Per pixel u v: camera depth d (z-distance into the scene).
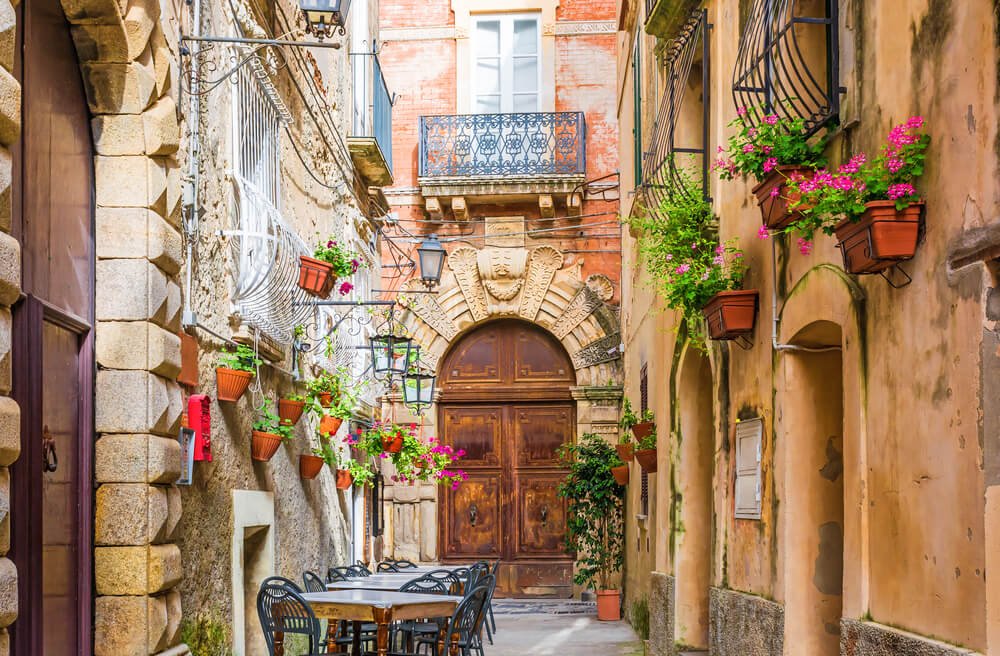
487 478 18.83
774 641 7.04
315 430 11.70
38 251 5.34
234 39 7.13
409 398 14.17
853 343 5.86
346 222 13.62
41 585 5.23
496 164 18.27
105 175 6.17
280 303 9.13
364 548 15.23
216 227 8.04
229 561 8.16
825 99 6.50
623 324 17.44
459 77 18.80
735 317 7.67
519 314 18.27
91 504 5.98
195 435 6.99
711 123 9.26
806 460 6.95
